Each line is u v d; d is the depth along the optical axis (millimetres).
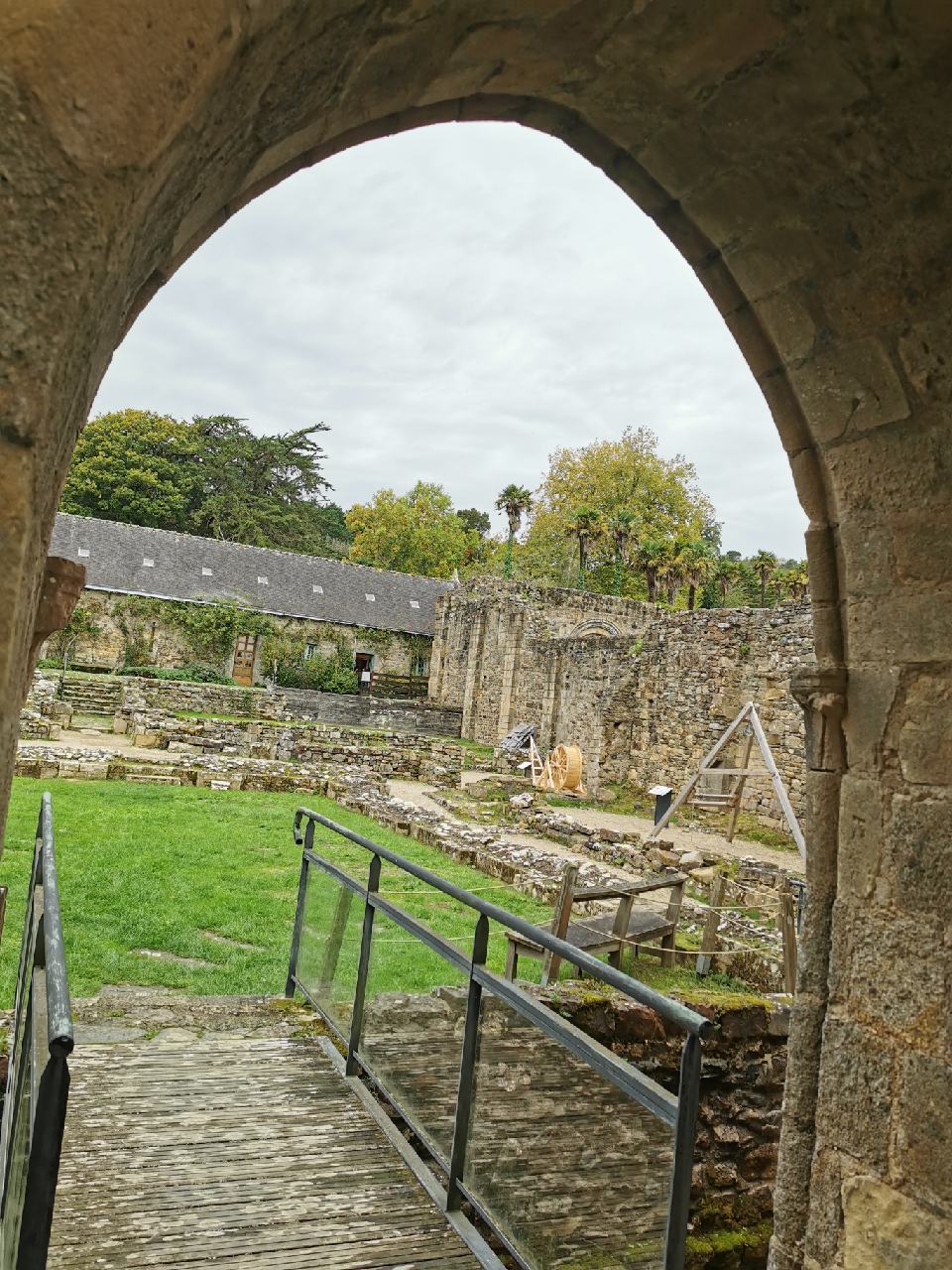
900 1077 2812
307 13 1445
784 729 18938
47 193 1100
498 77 2463
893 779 2965
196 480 55750
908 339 2773
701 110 2596
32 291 1116
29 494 1153
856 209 2666
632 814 20844
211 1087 4004
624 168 2959
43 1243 1521
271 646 39844
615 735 24406
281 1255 2889
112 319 1418
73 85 1070
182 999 5145
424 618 43906
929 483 2863
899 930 2885
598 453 50031
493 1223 3018
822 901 3182
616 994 4953
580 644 25578
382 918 8297
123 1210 3020
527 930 3080
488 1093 3189
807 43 2299
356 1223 3113
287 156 2035
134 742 21344
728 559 44375
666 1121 2393
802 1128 3125
